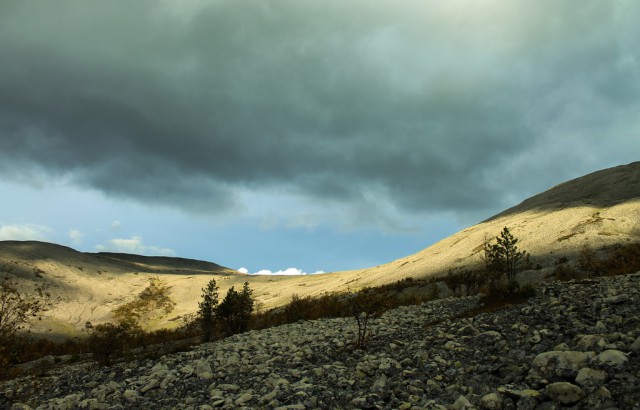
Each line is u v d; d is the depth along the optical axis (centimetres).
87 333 8688
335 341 1764
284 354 1642
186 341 3378
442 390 930
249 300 3388
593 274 2906
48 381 1762
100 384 1558
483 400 795
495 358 1068
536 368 895
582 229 7881
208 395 1201
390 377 1099
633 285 1523
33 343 5056
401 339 1593
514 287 2084
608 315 1193
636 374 759
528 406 745
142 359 1961
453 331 1486
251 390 1157
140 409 1158
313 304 4869
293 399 991
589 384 755
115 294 12562
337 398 993
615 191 10456
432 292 4825
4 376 2145
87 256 16375
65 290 11712
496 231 9938
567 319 1257
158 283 14262
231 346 1998
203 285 14575
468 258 8356
